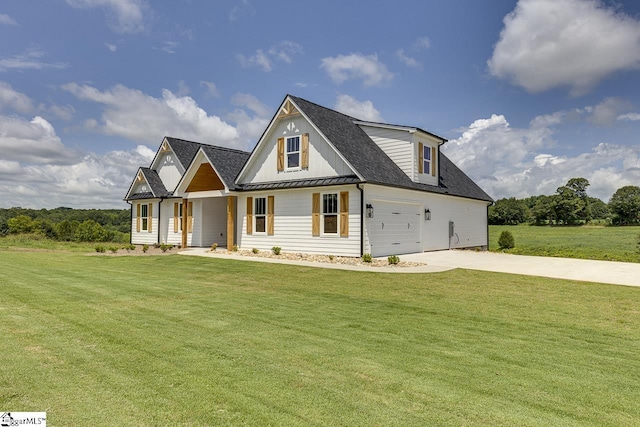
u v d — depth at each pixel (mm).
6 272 12234
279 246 18938
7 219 37188
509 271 13414
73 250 22172
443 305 8453
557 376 4574
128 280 11062
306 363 4773
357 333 6164
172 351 5070
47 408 3514
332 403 3736
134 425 3256
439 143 21781
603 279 11898
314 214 17703
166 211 26875
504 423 3451
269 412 3527
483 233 27016
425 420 3461
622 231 51625
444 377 4445
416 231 19625
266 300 8656
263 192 19625
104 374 4277
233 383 4129
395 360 4957
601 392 4172
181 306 7809
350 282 11273
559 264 15562
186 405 3617
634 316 7684
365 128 21078
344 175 17000
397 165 19766
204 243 23891
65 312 7031
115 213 55469
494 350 5477
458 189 23516
